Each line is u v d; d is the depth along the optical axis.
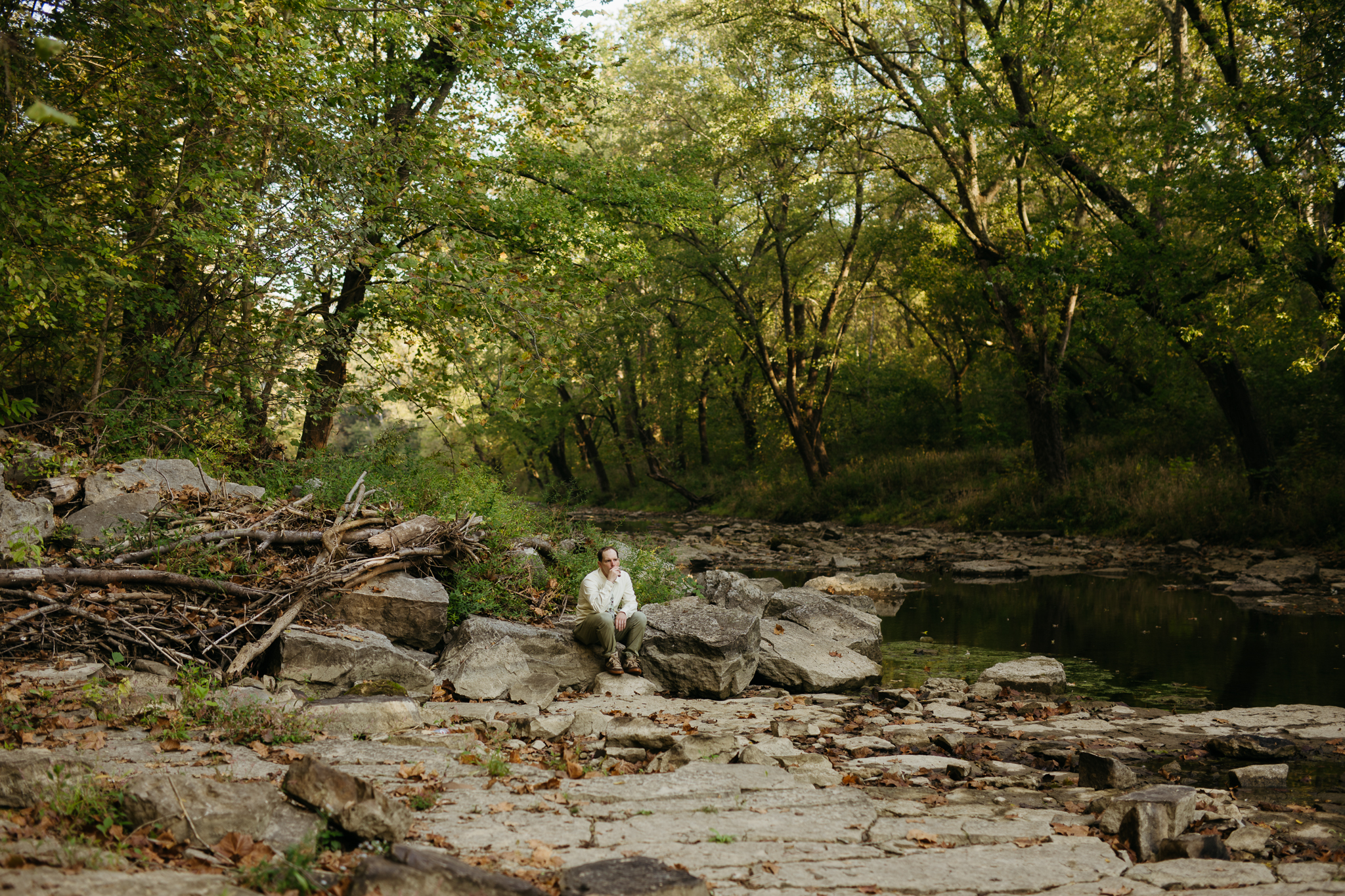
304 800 4.08
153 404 11.34
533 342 11.79
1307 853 4.50
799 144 24.92
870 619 11.19
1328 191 17.20
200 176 10.99
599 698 8.23
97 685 5.93
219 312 12.41
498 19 11.67
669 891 3.44
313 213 12.05
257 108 11.27
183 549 8.16
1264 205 16.77
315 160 12.42
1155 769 6.45
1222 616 13.75
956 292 30.25
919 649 11.50
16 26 9.24
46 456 8.92
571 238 15.79
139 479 9.04
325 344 13.01
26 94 7.87
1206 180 17.31
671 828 4.43
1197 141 17.45
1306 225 17.48
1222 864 4.12
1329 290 18.19
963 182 25.09
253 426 12.48
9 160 9.30
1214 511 21.44
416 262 11.47
